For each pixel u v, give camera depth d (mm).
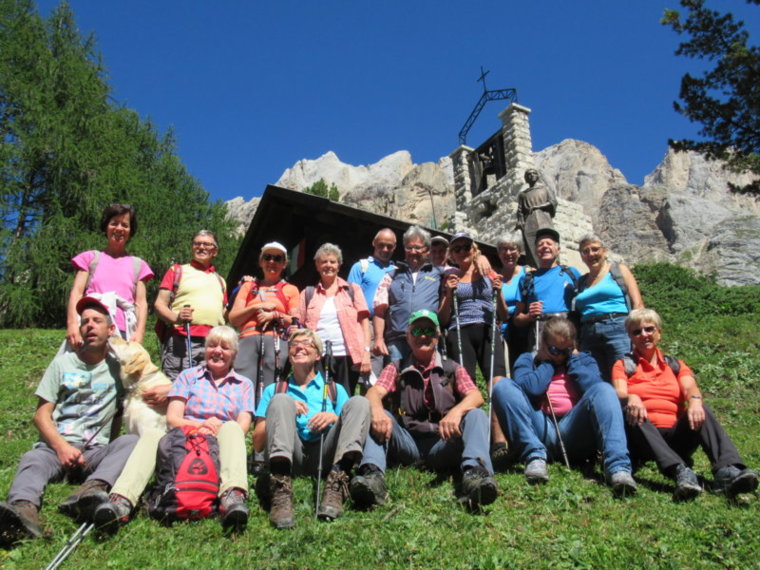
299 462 4980
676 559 3734
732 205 95375
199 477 4348
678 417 5211
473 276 6465
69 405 4758
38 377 10414
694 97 20281
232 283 13258
